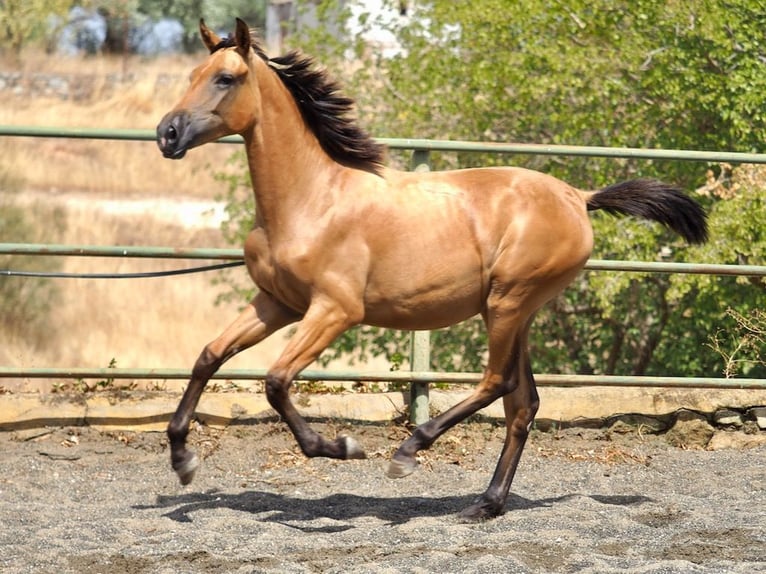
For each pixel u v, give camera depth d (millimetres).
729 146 12633
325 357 13477
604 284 11773
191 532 6402
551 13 12781
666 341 13219
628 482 7977
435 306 6594
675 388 9203
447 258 6504
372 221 6410
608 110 12633
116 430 8492
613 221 11953
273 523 6711
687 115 12852
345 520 6895
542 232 6648
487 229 6598
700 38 12477
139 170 27016
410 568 5602
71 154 27812
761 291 11531
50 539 6164
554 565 5809
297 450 8352
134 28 44625
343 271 6379
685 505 7207
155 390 8992
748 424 9102
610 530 6539
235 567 5719
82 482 7711
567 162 13156
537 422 8930
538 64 12820
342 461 8227
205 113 6203
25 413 8438
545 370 13695
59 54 40469
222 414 8586
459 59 13383
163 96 35188
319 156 6496
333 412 8742
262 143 6359
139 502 7285
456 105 13273
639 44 12617
